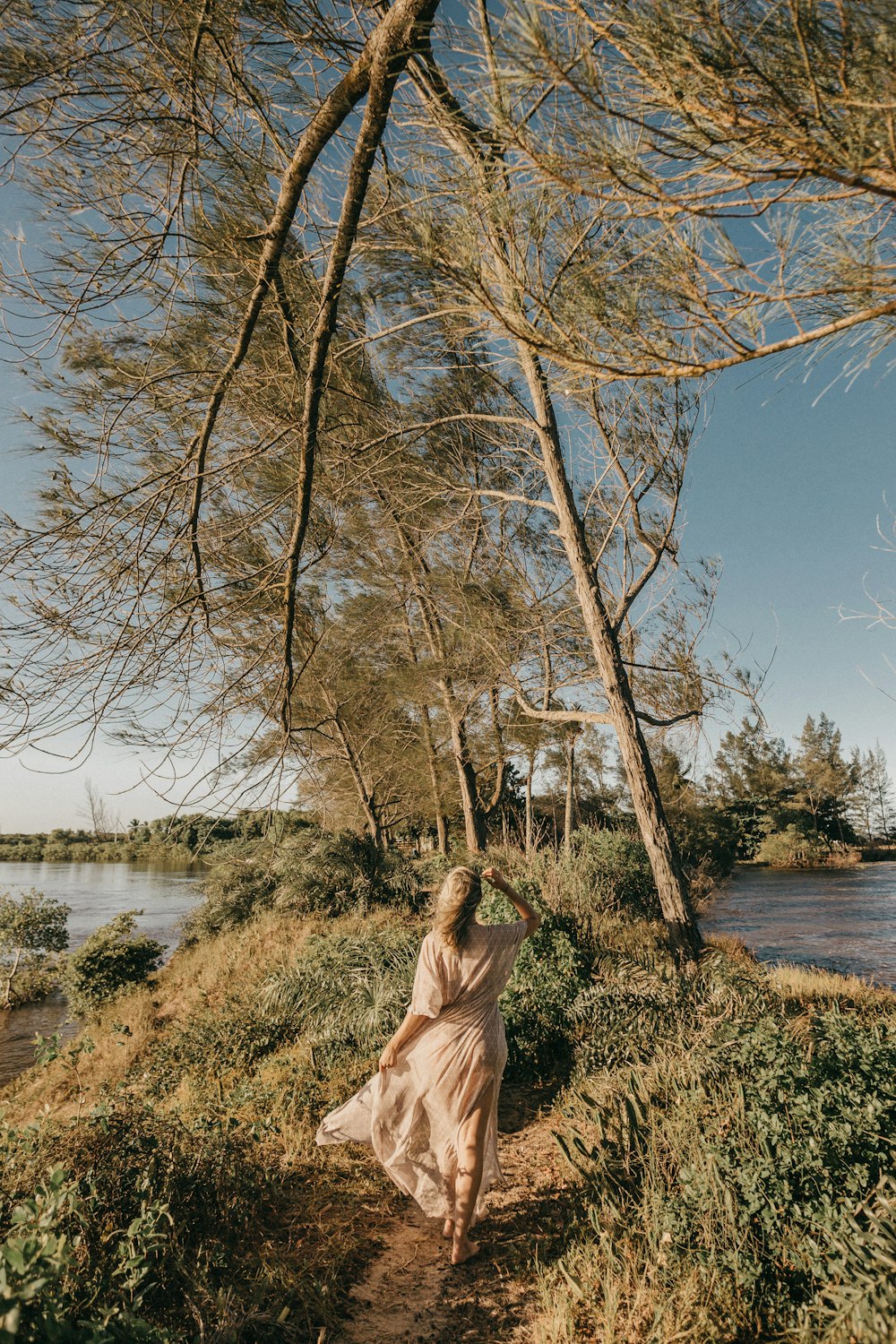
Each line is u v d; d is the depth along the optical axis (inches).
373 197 108.7
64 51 89.2
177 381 128.9
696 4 54.4
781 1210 99.7
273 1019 268.5
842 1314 82.3
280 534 159.6
